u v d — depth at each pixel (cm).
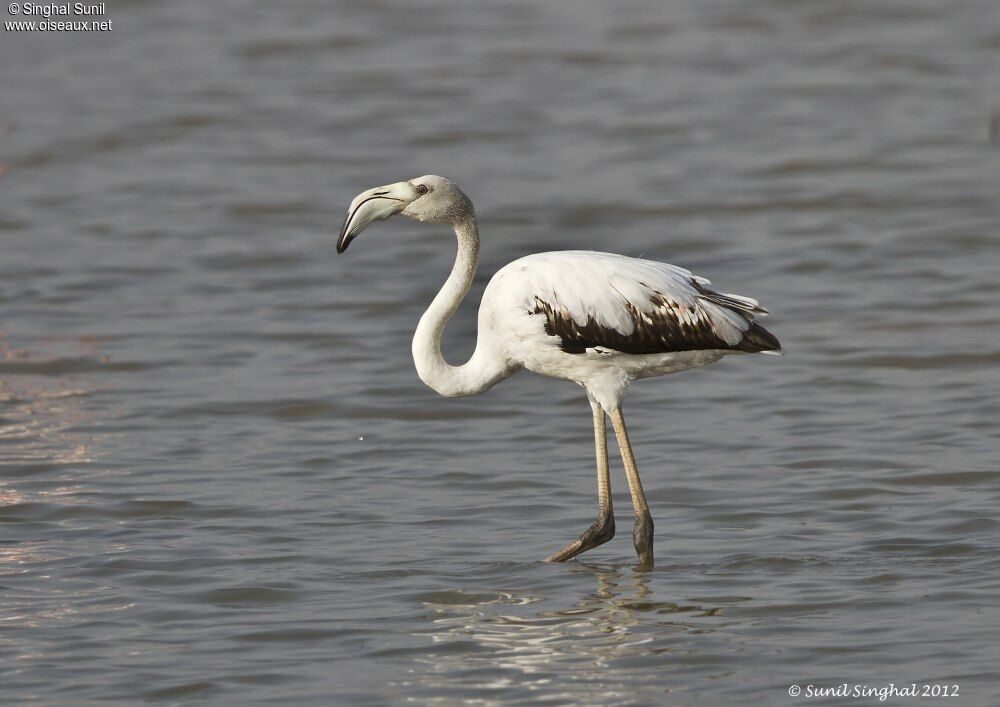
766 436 1343
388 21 3488
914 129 2673
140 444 1330
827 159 2506
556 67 3106
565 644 852
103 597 942
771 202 2289
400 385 1538
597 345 987
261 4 3666
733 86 2959
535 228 2180
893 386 1498
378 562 1013
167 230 2206
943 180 2381
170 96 2941
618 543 1061
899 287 1880
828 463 1253
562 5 3606
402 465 1273
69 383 1538
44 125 2766
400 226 2275
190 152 2638
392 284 1958
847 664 813
